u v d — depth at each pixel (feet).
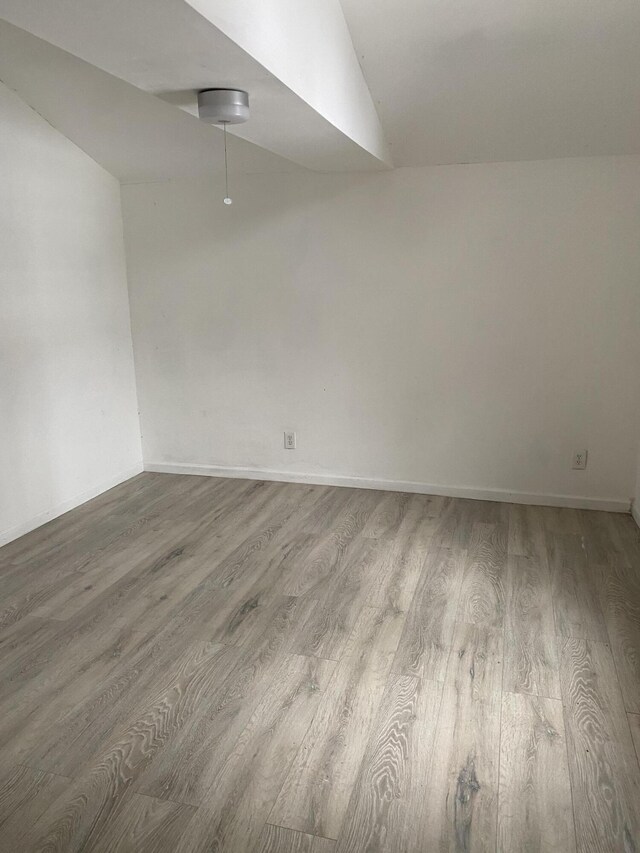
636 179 10.96
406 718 6.63
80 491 12.95
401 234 12.26
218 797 5.67
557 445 12.40
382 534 11.27
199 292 13.73
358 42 8.46
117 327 13.87
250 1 5.41
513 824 5.36
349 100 8.52
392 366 12.94
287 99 6.79
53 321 11.91
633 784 5.74
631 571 9.80
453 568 9.95
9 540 11.12
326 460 13.87
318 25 7.14
